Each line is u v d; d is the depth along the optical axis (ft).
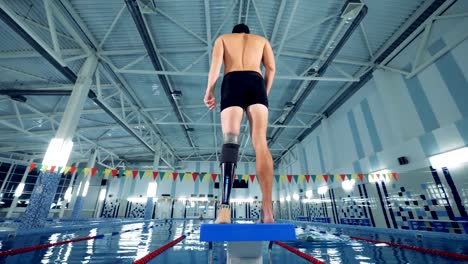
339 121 35.40
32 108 29.35
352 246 15.25
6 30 19.63
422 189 20.17
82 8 19.12
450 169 17.95
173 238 19.80
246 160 67.05
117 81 29.14
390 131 25.02
